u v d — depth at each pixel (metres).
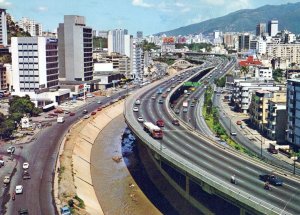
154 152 164.75
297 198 109.19
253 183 120.38
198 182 131.38
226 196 115.75
